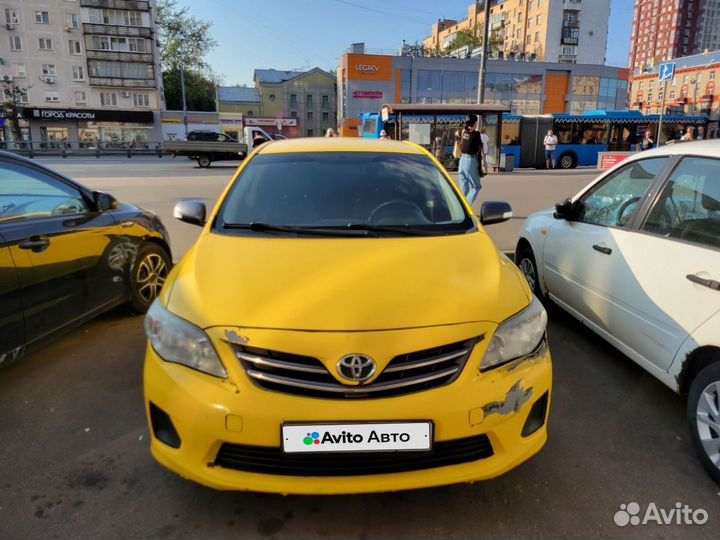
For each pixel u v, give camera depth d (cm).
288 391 200
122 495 240
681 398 329
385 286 225
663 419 305
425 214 305
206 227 295
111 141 5412
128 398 326
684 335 268
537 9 7431
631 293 314
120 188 1445
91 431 290
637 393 335
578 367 371
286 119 6525
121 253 423
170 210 1054
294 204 308
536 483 250
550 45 7306
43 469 258
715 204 275
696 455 262
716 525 224
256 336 204
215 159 2647
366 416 196
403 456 202
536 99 5906
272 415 195
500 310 221
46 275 332
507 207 337
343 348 199
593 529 222
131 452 272
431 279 233
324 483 200
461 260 253
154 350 223
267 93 7319
